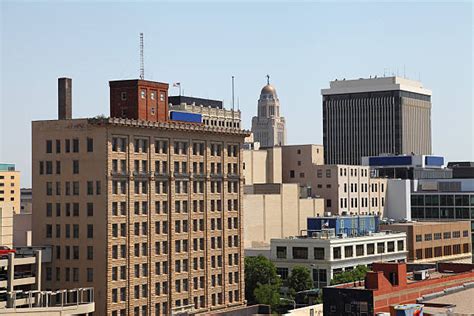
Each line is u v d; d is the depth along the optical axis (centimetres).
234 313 19150
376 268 16800
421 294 17412
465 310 16188
